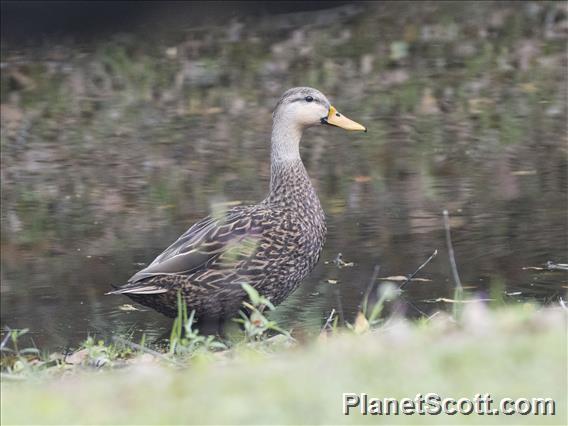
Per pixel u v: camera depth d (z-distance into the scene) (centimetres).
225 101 2077
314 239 1138
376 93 2083
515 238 1293
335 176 1603
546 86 2075
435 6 2802
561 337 694
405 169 1619
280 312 1120
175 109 2039
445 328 839
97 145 1839
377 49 2405
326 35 2539
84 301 1190
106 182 1639
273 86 2162
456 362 670
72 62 2373
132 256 1329
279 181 1155
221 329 1119
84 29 2566
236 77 2241
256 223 1110
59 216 1499
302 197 1145
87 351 977
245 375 693
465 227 1347
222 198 1534
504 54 2333
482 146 1723
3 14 2517
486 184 1525
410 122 1889
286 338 929
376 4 2827
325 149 1753
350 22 2656
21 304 1182
